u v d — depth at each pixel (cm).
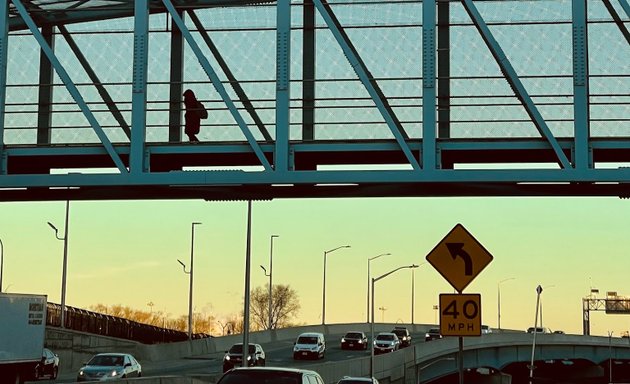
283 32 2236
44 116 2375
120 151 2295
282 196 2334
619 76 2212
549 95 2223
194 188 2272
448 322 1731
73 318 6825
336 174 2173
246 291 4544
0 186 2250
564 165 2131
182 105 2355
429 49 2180
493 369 9988
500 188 2239
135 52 2278
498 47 2180
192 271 8000
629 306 12756
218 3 2342
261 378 1941
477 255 1745
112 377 4338
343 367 5772
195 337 9731
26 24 2416
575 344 10669
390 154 2305
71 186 2241
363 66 2259
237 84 2317
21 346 4241
